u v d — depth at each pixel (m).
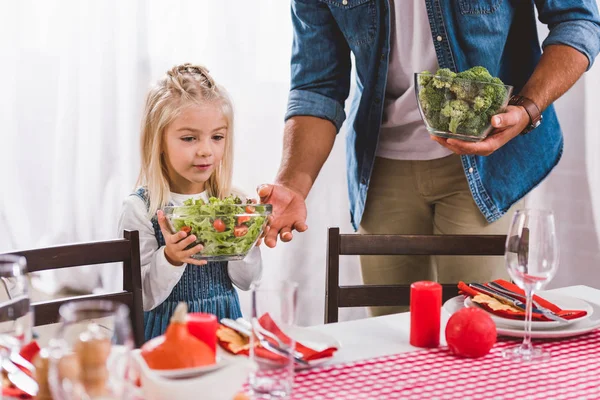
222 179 1.95
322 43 1.94
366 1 1.82
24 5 2.92
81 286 3.11
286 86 3.00
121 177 3.01
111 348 0.79
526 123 1.69
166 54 2.93
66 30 2.93
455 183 1.91
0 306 0.96
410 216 1.98
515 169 1.88
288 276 3.09
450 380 1.05
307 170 1.89
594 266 2.77
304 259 3.08
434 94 1.56
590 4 1.82
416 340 1.18
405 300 1.58
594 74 2.68
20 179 3.04
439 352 1.16
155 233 1.83
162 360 0.93
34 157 3.03
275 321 0.97
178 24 2.92
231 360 0.94
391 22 1.85
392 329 1.27
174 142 1.83
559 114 2.77
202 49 2.95
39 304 1.38
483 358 1.13
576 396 0.99
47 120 3.01
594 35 1.79
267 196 1.65
